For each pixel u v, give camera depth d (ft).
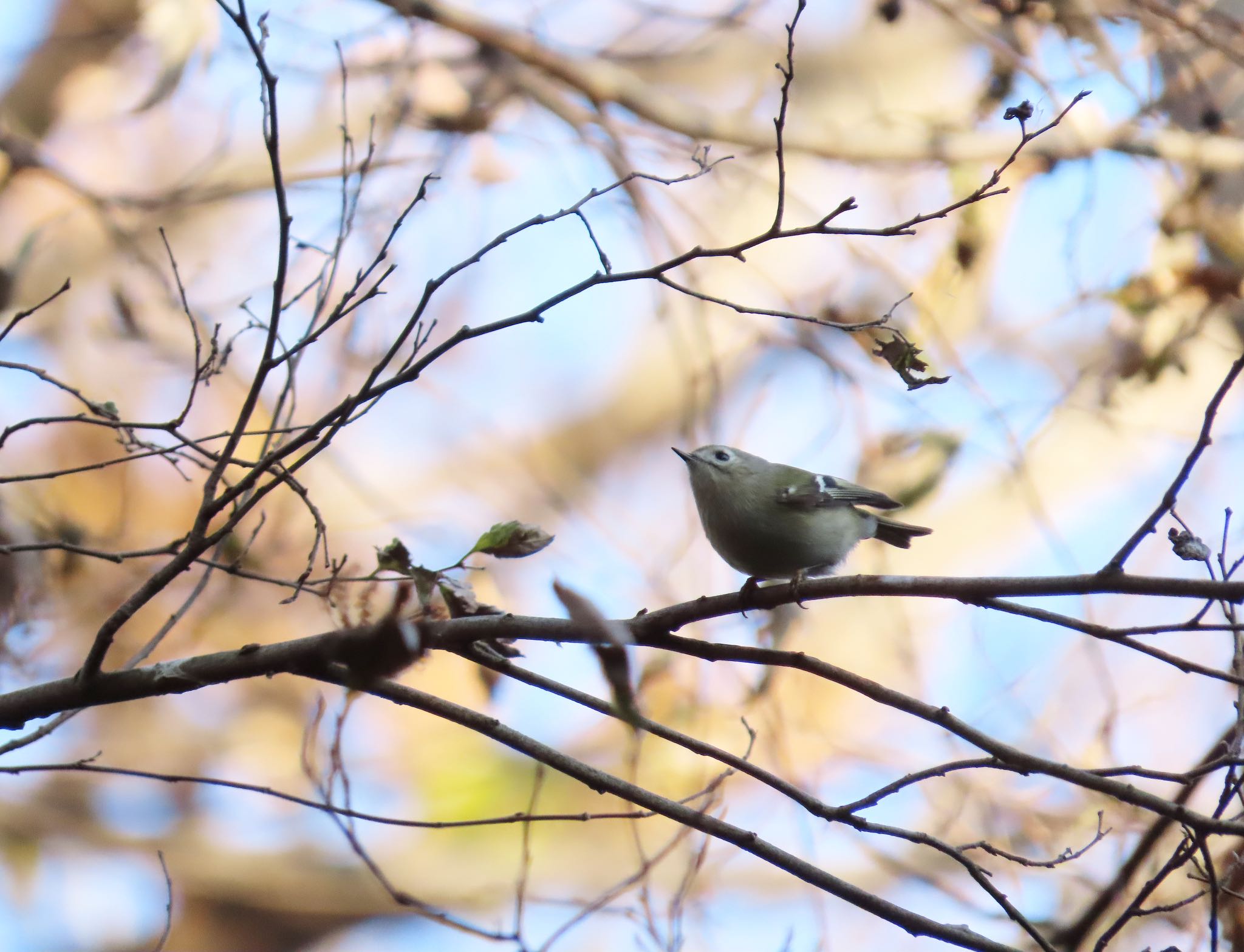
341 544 43.27
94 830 49.90
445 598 19.71
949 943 18.13
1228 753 20.81
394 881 49.39
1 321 40.93
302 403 40.78
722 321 40.55
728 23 41.45
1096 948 19.79
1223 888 20.47
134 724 51.26
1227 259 36.09
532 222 18.30
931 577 19.43
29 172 42.55
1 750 19.10
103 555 19.75
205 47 36.06
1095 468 46.29
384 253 19.27
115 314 36.65
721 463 29.55
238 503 22.03
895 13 40.06
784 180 18.12
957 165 37.37
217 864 49.73
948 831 35.04
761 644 34.27
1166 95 37.78
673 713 35.01
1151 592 17.85
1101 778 18.19
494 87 40.40
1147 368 35.32
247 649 19.43
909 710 19.01
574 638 18.76
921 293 36.78
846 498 29.60
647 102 41.39
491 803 50.26
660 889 45.03
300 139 43.96
